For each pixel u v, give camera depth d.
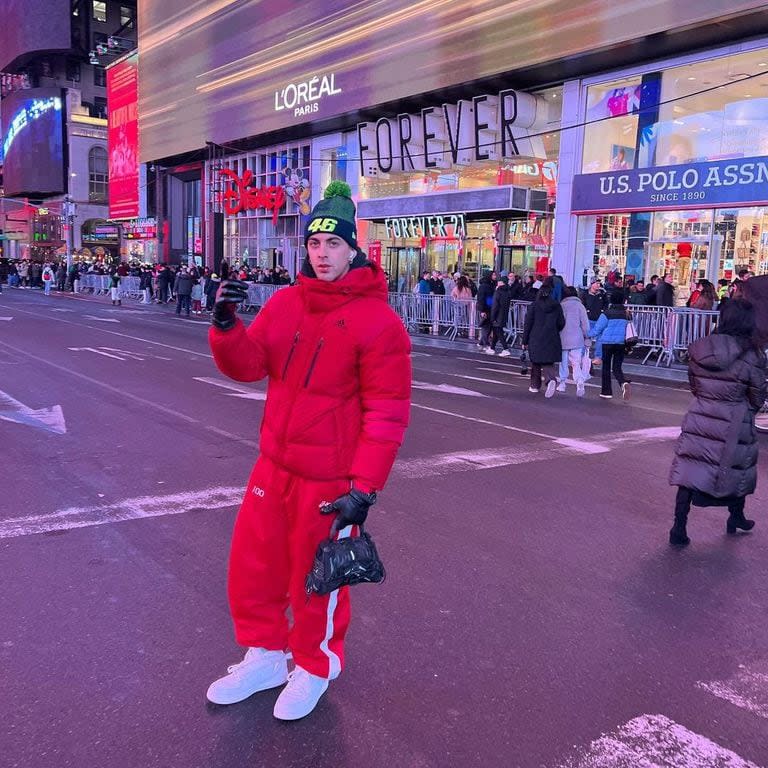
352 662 3.24
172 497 5.43
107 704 2.86
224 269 4.30
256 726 2.75
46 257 72.19
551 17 19.39
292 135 32.94
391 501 5.50
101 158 71.69
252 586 2.78
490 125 22.84
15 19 73.06
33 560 4.23
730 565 4.51
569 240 21.20
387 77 25.52
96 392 9.80
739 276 14.32
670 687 3.12
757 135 17.12
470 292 19.25
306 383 2.56
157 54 41.78
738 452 4.68
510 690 3.05
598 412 9.59
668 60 18.64
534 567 4.37
